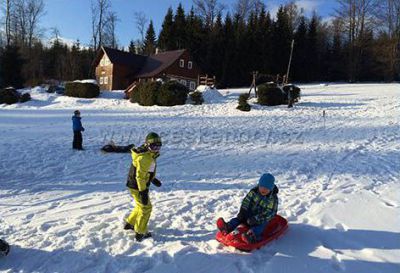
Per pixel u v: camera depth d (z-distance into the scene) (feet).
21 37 211.41
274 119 74.69
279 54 200.54
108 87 160.15
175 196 26.58
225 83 197.16
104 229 20.06
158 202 24.99
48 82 172.45
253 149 46.70
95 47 211.82
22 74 171.53
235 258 17.10
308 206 24.14
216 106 93.09
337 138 54.03
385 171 34.24
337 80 216.54
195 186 29.68
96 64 167.43
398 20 193.77
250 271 16.01
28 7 212.23
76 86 112.98
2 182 31.14
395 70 190.90
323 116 77.36
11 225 21.03
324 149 46.03
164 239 18.98
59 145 47.26
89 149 45.24
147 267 16.22
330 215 22.27
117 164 37.78
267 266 16.38
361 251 17.95
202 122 70.18
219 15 218.18
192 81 158.40
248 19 236.63
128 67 159.63
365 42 200.85
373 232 20.02
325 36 237.66
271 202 18.10
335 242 18.88
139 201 18.74
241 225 19.04
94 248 17.81
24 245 18.12
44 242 18.42
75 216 22.43
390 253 17.78
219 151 45.37
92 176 33.24
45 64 230.07
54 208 24.32
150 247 18.02
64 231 19.88
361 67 202.69
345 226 20.77
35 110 90.38
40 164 37.42
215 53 199.41
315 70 214.07
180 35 219.00
